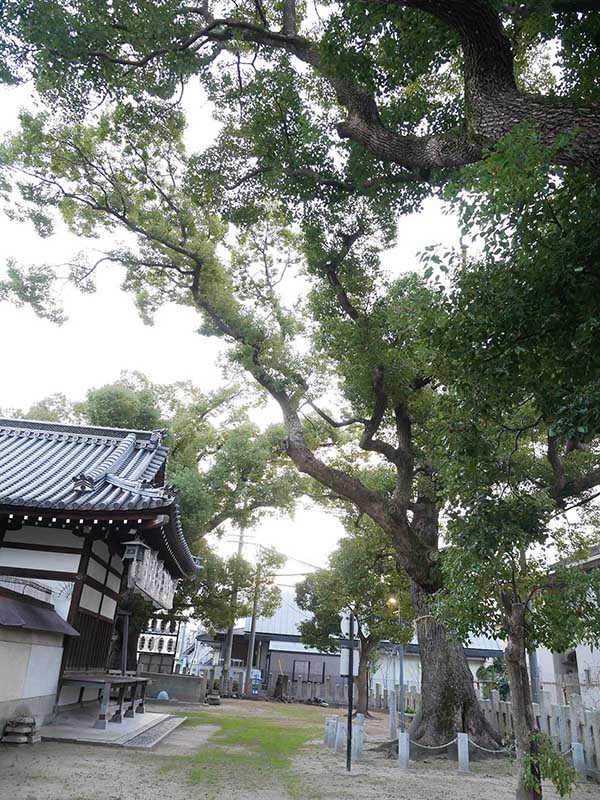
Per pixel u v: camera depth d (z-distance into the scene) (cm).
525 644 686
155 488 1289
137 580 1241
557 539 730
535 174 475
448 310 592
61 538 1232
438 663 1348
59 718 1195
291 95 1084
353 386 1323
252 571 2670
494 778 1048
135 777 830
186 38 980
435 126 984
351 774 1022
